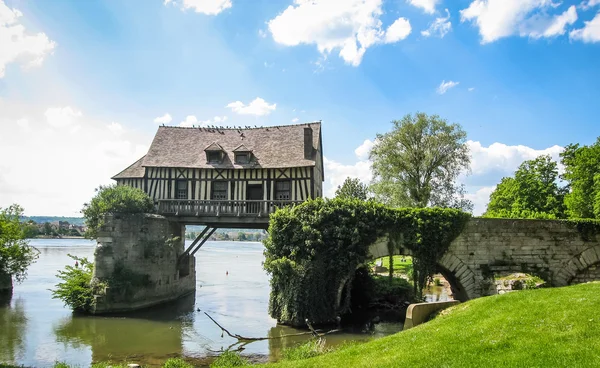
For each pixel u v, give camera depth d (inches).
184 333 626.5
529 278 650.2
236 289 1095.6
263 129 1007.6
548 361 252.2
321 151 1024.2
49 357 508.4
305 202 697.0
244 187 889.5
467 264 689.6
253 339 579.2
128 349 544.7
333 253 667.4
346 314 756.0
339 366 308.0
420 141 1126.4
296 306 640.4
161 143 964.0
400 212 694.5
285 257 654.5
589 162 1022.4
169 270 879.7
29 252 1049.5
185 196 898.7
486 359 268.7
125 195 804.6
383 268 1225.4
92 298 749.9
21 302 866.1
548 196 1294.3
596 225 705.6
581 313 317.7
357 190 1184.8
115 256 779.4
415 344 326.0
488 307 391.2
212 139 987.9
